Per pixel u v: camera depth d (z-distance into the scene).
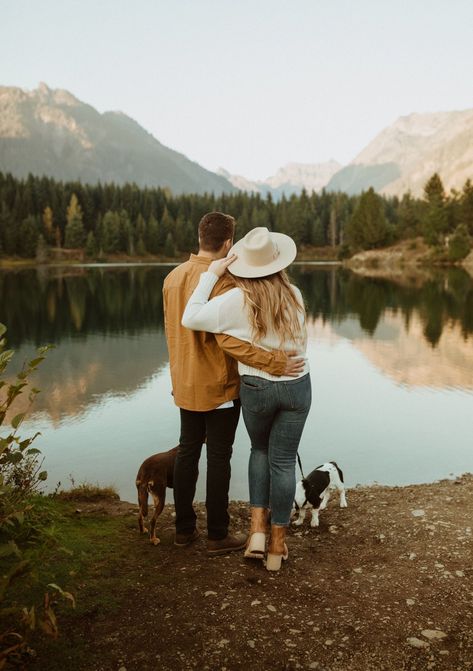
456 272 71.50
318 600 2.80
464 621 2.62
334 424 9.75
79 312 30.27
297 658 2.35
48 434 9.16
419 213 111.06
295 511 4.30
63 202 130.00
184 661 2.31
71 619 2.55
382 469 7.49
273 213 137.00
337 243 140.25
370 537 3.68
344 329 22.91
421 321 25.33
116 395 12.09
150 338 21.03
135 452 8.22
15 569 2.07
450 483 5.54
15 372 14.66
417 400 11.58
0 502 3.22
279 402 2.91
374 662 2.34
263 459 3.16
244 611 2.67
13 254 111.81
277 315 2.82
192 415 3.26
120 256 122.50
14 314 29.22
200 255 3.19
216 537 3.28
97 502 4.57
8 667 2.21
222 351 3.07
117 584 2.88
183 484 3.33
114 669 2.25
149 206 139.00
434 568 3.12
